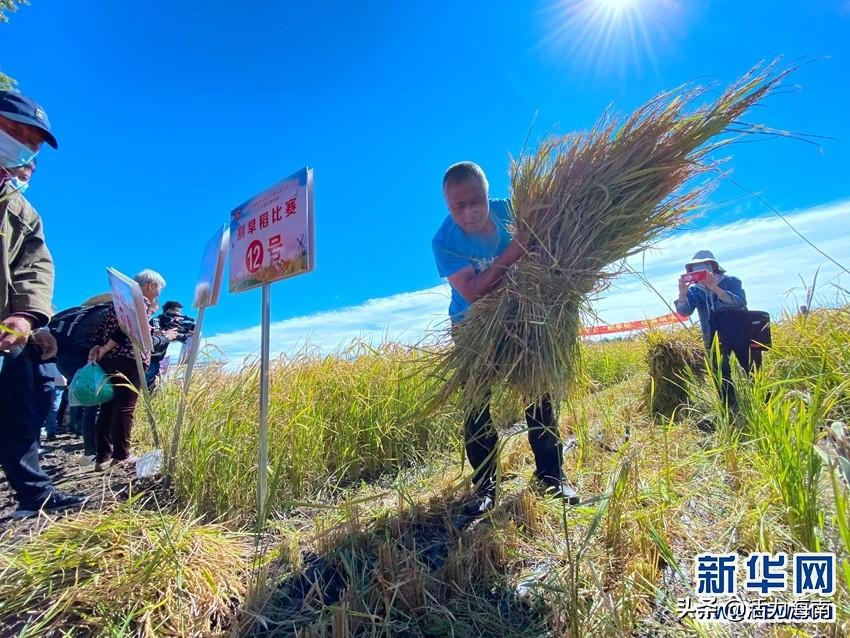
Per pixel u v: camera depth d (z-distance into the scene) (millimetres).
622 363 6336
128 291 3104
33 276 2367
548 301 1983
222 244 3090
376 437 3291
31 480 2420
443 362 2275
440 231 2338
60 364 3482
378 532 1989
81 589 1537
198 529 1975
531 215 2049
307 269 1984
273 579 1701
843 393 2338
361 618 1457
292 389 3473
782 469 1699
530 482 2324
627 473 1797
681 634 1284
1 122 2074
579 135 2082
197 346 3133
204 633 1421
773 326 3883
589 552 1686
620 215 1935
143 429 4062
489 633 1398
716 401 2672
